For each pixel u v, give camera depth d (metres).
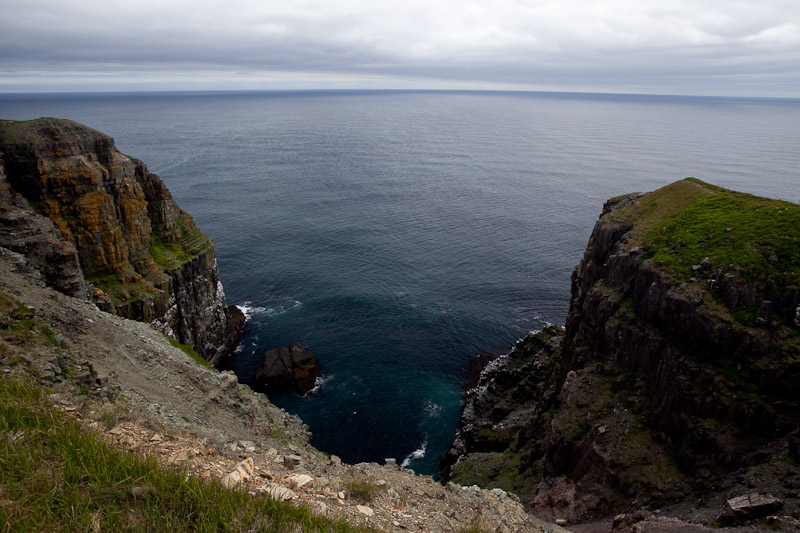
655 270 42.25
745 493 27.44
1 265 40.50
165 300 68.50
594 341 47.97
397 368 74.44
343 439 61.03
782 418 31.08
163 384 34.28
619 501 33.97
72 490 12.60
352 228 137.12
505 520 22.83
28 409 16.16
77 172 63.88
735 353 34.69
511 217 151.62
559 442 40.72
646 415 38.31
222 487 14.76
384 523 17.25
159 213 76.94
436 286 101.06
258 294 95.88
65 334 33.31
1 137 61.81
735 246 39.81
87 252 63.50
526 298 97.06
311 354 73.69
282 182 194.12
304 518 14.41
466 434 58.97
